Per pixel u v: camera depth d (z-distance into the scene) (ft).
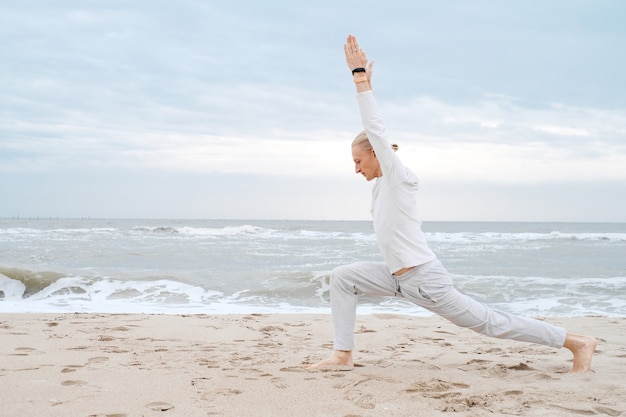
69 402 9.21
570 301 31.07
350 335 12.19
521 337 11.60
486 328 11.35
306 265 49.62
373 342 16.37
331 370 11.77
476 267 49.06
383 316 22.49
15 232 92.48
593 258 58.03
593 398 9.69
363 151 11.55
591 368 12.30
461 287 35.12
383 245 11.27
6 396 9.53
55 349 14.12
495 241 86.79
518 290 34.47
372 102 10.94
